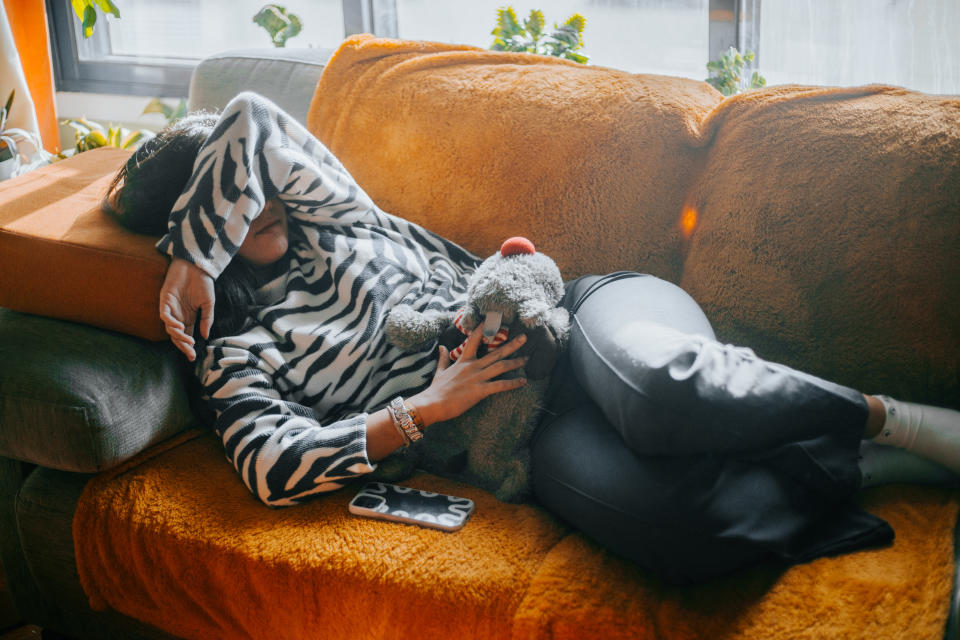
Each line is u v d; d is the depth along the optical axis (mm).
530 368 1023
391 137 1379
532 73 1346
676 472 860
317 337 1102
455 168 1331
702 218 1197
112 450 1006
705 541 828
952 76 1515
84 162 1383
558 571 875
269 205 1153
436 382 1034
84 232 1079
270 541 952
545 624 833
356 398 1118
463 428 1049
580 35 1715
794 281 1107
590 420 983
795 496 863
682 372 854
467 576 880
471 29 1944
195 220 1047
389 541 934
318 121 1451
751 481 854
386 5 1991
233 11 2156
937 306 1013
